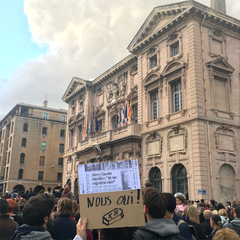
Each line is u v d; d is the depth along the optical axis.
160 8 29.61
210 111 25.36
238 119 27.03
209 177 23.50
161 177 27.16
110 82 40.66
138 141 30.59
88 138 39.44
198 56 25.97
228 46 28.28
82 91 47.06
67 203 6.04
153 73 30.16
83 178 3.60
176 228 3.85
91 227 3.42
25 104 68.56
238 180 25.16
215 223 6.95
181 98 27.22
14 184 58.84
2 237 4.92
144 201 4.11
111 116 39.16
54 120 66.38
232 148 25.73
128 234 3.59
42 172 62.66
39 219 4.02
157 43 30.56
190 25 26.64
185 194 24.80
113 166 3.70
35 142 63.16
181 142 25.42
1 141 71.75
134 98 34.88
